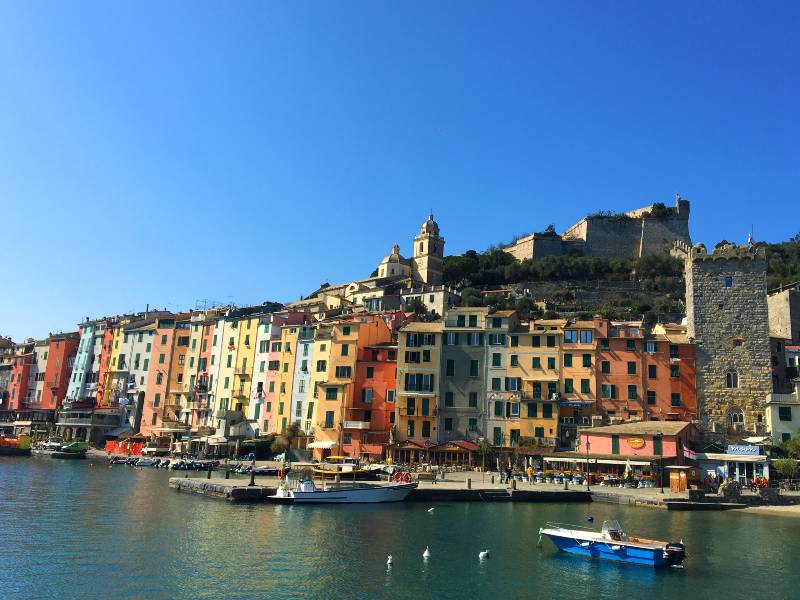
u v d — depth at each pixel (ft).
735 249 307.78
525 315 503.20
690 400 299.17
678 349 305.73
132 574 123.13
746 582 131.13
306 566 132.67
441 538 162.81
